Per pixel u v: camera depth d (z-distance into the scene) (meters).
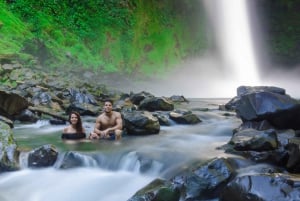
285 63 44.56
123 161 7.56
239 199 5.29
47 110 12.61
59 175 7.18
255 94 9.05
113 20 33.12
